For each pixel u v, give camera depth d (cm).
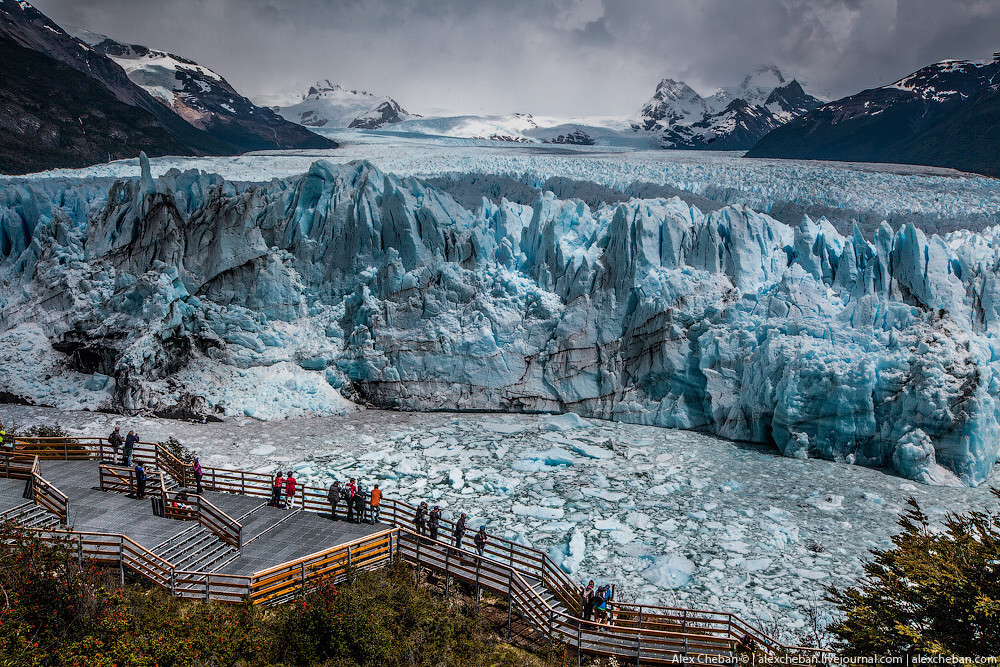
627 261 4275
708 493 3162
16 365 4131
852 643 1753
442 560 2253
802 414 3597
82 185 5369
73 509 2425
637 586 2430
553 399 4250
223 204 4619
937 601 1656
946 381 3381
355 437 3756
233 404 4038
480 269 4544
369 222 4575
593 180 7862
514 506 2995
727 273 4284
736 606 2312
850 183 7550
